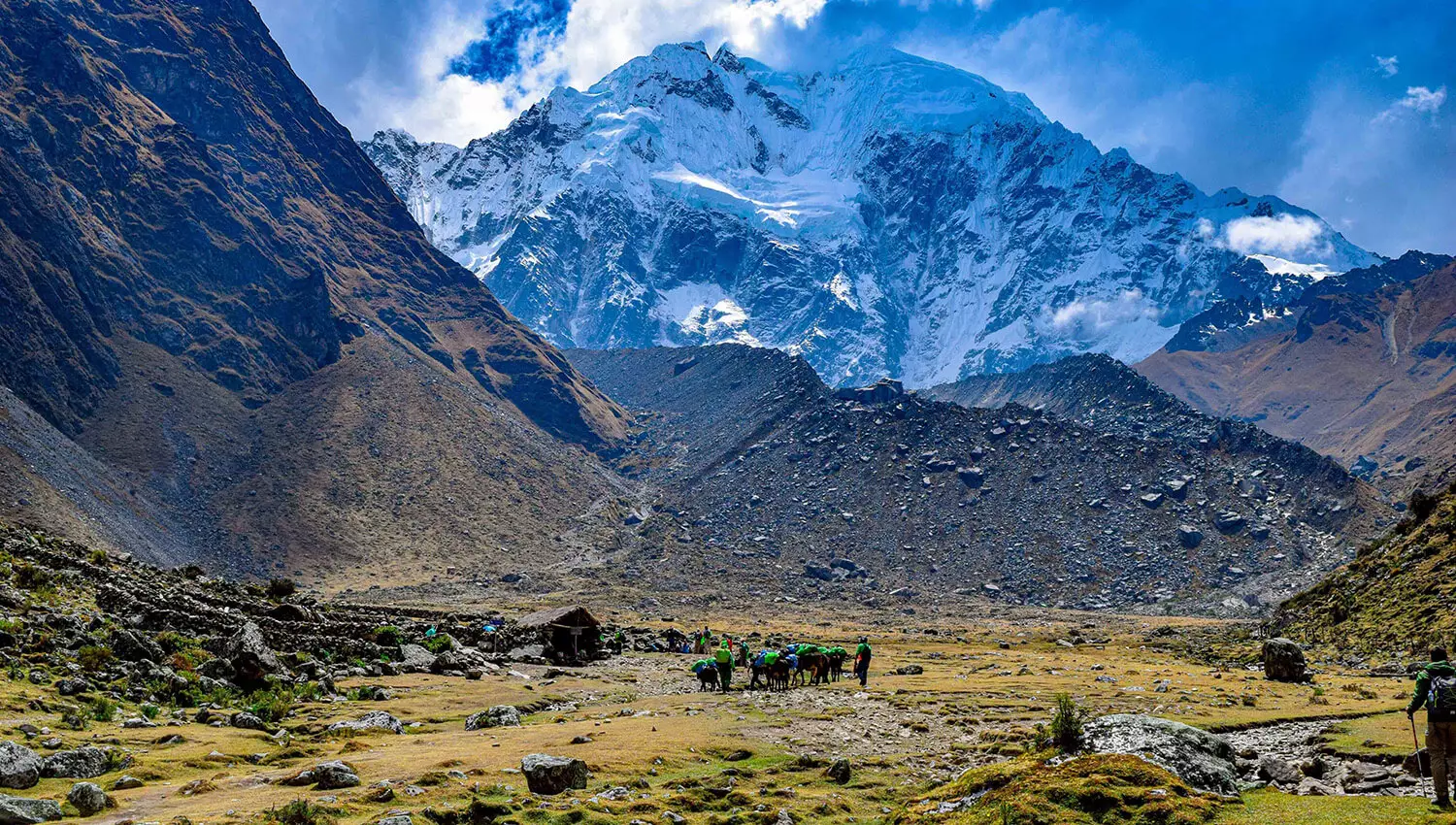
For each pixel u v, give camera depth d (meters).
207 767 25.83
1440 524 77.56
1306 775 24.00
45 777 23.17
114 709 31.50
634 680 54.38
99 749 24.92
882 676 57.19
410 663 49.66
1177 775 20.09
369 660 49.69
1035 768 20.50
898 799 23.95
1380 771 22.77
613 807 21.56
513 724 34.97
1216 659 74.25
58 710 30.45
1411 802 17.70
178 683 36.31
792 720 34.62
